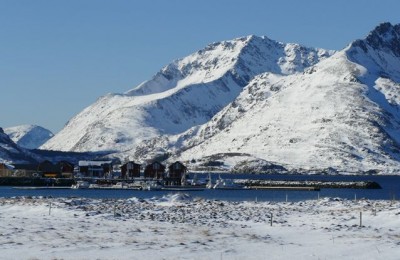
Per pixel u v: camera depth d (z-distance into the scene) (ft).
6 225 238.68
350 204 396.57
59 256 171.12
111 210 316.40
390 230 246.88
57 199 400.06
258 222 277.23
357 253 187.01
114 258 170.40
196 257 175.22
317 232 239.50
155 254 177.99
